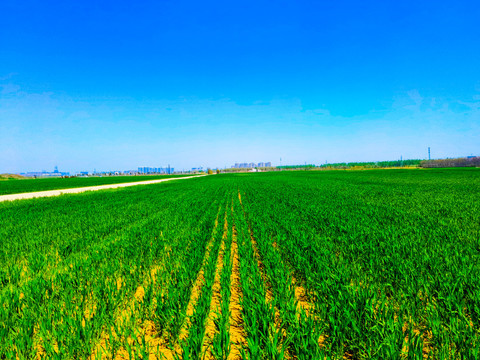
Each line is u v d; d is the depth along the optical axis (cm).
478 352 236
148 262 564
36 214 1314
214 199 1956
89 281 449
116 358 277
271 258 548
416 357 242
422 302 345
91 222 1067
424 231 725
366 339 275
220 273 479
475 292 344
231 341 310
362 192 2066
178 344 303
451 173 5516
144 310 358
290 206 1416
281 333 295
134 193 2647
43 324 308
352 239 673
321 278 433
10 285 446
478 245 585
